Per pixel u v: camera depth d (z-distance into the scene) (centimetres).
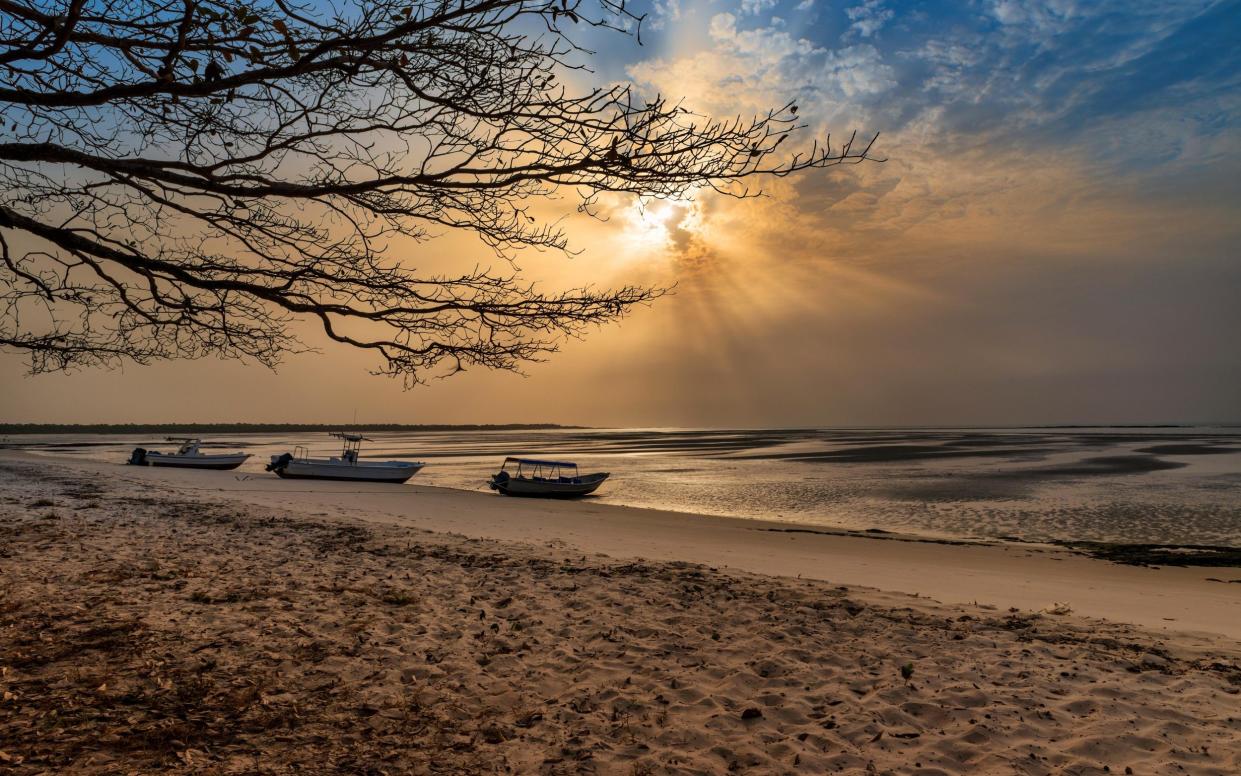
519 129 328
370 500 2544
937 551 1656
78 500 1852
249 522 1518
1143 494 2883
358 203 356
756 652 669
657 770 428
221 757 420
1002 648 692
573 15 304
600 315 366
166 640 639
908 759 452
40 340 369
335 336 359
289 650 635
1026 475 3781
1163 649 702
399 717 500
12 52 291
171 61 298
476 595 887
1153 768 441
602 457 6481
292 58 314
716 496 3047
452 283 355
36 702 487
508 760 436
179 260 355
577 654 659
